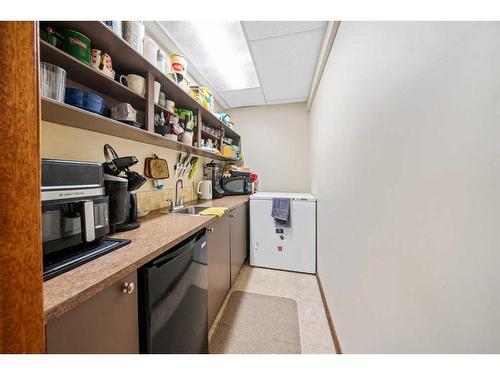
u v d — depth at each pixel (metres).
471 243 0.37
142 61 1.12
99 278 0.55
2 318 0.34
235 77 2.35
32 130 0.35
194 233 1.14
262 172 3.32
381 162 0.73
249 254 2.58
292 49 1.80
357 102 0.98
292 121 3.20
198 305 1.13
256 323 1.54
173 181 1.94
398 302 0.62
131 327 0.68
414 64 0.54
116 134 1.25
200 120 1.99
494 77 0.33
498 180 0.32
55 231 0.62
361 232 0.93
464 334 0.39
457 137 0.40
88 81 1.01
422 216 0.51
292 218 2.39
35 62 0.35
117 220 0.95
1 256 0.34
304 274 2.33
